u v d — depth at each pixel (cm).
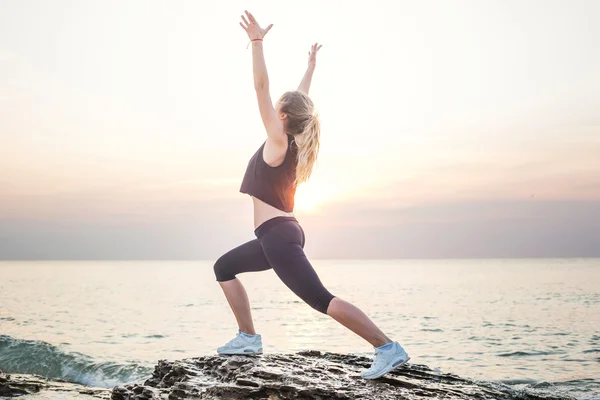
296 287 424
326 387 404
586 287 5144
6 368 1226
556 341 1695
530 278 7569
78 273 12100
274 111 421
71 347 1497
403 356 427
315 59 525
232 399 409
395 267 17175
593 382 1024
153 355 1392
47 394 632
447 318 2498
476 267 16100
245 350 496
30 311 2738
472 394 426
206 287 5866
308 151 427
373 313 2766
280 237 429
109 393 641
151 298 3978
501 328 2088
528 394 457
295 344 1591
